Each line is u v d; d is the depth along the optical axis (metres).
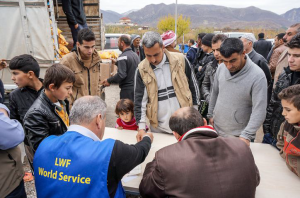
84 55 2.45
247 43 2.48
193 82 2.09
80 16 4.39
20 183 1.46
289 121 1.30
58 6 5.20
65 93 1.49
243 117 1.84
